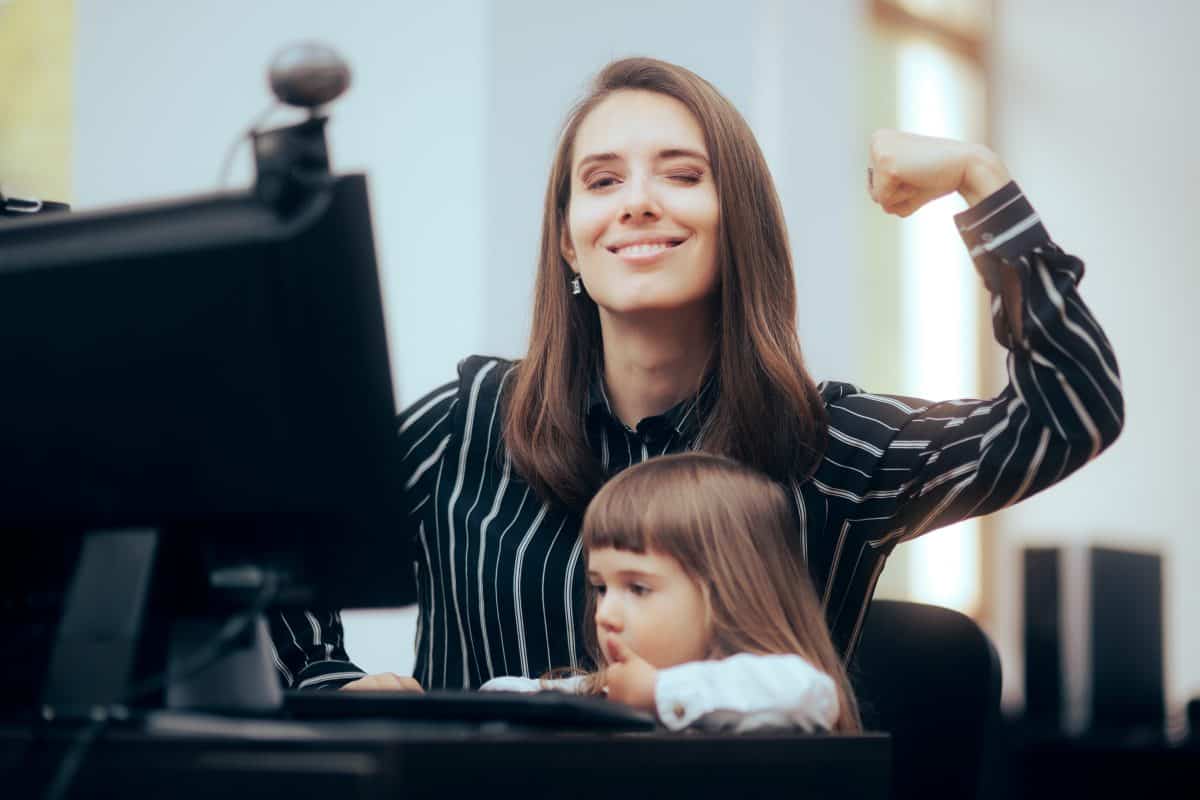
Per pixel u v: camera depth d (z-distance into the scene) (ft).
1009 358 4.92
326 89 3.12
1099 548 13.02
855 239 16.74
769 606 4.45
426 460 5.60
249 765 2.75
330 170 3.25
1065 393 4.76
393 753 2.69
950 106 19.20
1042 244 4.76
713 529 4.47
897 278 17.74
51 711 3.33
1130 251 19.52
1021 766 12.51
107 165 11.77
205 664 3.29
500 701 3.43
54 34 11.91
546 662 5.24
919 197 4.89
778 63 14.15
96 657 3.34
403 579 3.68
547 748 2.91
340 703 3.60
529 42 11.81
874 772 3.51
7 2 11.94
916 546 18.24
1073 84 19.84
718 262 5.19
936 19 18.94
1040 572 13.14
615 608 4.50
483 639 5.36
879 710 5.42
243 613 3.54
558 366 5.41
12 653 3.65
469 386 5.69
